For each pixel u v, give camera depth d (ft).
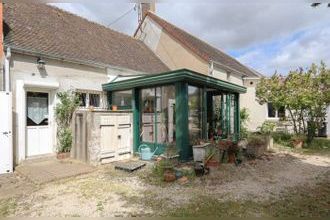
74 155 28.40
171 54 54.34
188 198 16.57
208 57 49.44
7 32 28.19
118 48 45.62
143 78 28.86
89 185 19.49
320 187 18.75
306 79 40.81
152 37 57.93
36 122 28.53
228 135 38.60
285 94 41.91
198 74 27.58
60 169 23.57
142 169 24.31
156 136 29.73
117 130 28.45
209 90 36.27
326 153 33.71
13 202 16.22
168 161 23.99
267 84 44.93
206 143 27.30
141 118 31.32
